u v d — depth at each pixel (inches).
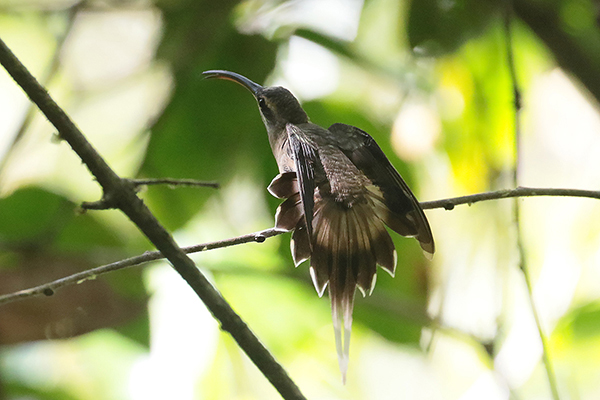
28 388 361.4
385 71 386.6
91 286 342.3
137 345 352.2
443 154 405.1
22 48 446.9
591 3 346.6
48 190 348.2
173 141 355.9
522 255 248.4
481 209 379.6
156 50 375.6
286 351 407.2
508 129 377.4
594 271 400.2
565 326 378.6
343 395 408.5
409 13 335.6
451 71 381.4
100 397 379.2
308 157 225.3
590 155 444.5
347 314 230.7
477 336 341.7
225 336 397.4
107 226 363.6
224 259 379.9
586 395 374.3
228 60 357.4
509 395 312.8
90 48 462.3
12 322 330.3
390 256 235.0
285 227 225.5
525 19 349.1
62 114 161.2
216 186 186.9
